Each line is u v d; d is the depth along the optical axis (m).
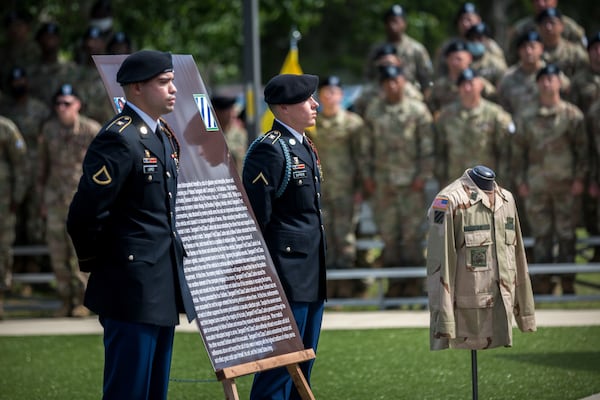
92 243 12.45
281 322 13.52
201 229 13.23
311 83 14.57
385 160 26.95
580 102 28.69
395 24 29.98
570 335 22.48
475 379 14.83
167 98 12.70
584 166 26.56
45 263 31.22
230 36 47.47
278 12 46.78
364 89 29.03
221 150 13.79
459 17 31.02
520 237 15.04
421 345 21.97
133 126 12.59
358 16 61.41
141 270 12.47
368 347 21.95
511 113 27.41
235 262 13.38
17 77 30.09
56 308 27.64
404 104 26.98
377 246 28.08
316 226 14.62
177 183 13.13
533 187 26.59
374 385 18.70
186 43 44.56
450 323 14.28
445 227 14.34
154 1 42.69
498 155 26.86
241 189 13.82
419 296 27.44
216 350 12.83
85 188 12.25
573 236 26.73
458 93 27.17
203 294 12.98
